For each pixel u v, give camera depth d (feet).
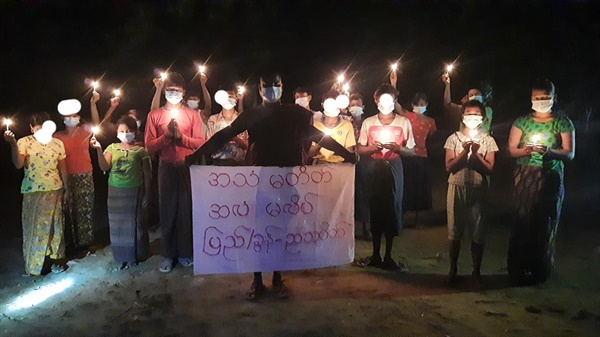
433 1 53.52
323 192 18.76
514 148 20.04
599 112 42.73
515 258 20.27
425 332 16.47
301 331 16.61
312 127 18.61
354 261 22.94
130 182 22.11
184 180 21.84
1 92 46.19
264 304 18.63
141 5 49.08
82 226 24.67
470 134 19.48
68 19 48.06
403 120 21.42
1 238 27.30
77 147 24.25
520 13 48.60
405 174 28.17
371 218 22.06
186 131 21.79
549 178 19.56
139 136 22.98
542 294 19.27
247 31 53.11
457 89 53.16
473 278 19.98
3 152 43.68
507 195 35.63
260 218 18.42
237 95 26.18
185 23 51.16
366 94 56.39
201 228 18.22
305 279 20.95
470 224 19.65
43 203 21.35
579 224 28.55
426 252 24.36
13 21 46.50
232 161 23.34
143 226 22.81
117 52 49.85
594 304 18.38
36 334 16.61
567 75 45.34
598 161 40.60
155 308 18.42
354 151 22.06
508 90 49.96
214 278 21.24
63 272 22.15
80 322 17.42
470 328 16.70
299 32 54.85
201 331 16.71
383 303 18.61
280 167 18.33
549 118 19.58
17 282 21.11
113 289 20.21
